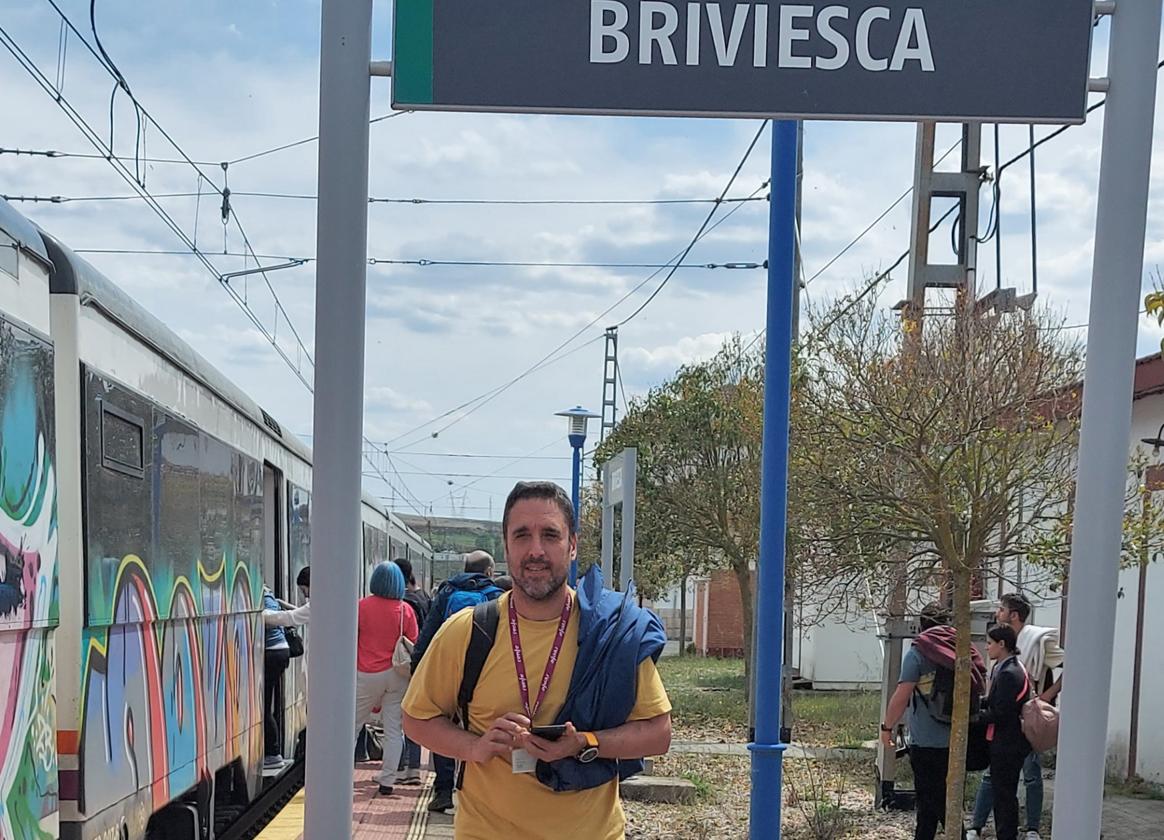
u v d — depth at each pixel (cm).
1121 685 1187
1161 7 386
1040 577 965
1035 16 375
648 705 350
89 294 525
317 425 378
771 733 633
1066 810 381
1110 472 384
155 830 659
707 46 372
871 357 712
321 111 382
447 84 372
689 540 1970
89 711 504
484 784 345
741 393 1397
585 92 373
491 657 348
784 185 636
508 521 353
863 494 709
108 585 536
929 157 1072
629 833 904
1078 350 717
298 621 989
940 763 759
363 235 383
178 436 673
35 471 457
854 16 372
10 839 421
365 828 861
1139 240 387
